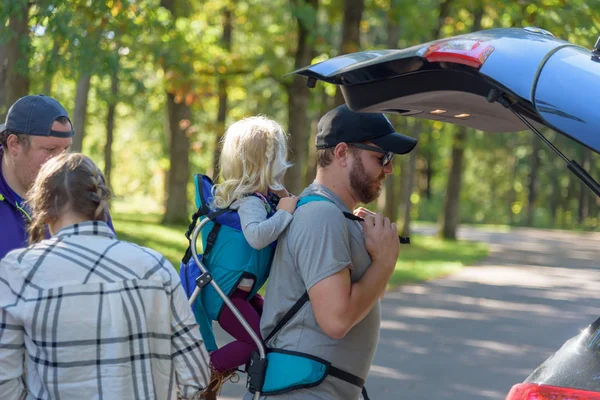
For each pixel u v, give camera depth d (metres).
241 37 46.56
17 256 4.20
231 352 5.22
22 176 5.32
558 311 20.92
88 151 72.12
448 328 17.45
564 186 100.88
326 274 4.71
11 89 18.45
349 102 4.88
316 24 27.89
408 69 4.52
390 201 48.19
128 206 79.44
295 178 32.84
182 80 28.69
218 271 5.15
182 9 34.88
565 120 3.84
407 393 11.73
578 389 4.15
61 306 4.09
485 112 5.12
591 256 44.91
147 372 4.21
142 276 4.24
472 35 4.49
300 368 4.82
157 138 72.56
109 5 18.14
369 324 5.05
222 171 5.31
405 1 28.06
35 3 16.92
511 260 39.38
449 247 44.81
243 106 50.44
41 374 4.13
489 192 109.81
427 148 49.91
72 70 17.62
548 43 4.30
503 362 14.14
